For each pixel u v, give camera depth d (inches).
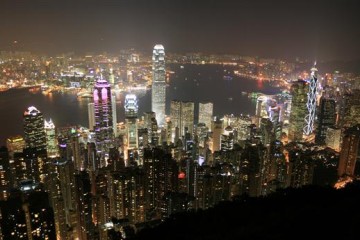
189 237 1230.3
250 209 1358.3
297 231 1025.5
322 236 969.5
